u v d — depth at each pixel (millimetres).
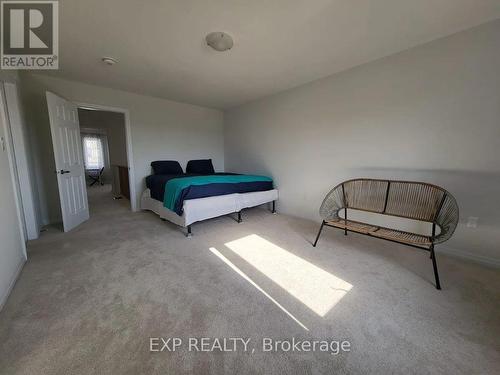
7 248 1611
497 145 1837
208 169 4516
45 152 3031
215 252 2230
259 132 4113
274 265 1969
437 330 1226
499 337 1175
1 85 2160
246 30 1879
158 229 2918
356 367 1021
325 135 3047
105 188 6715
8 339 1156
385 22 1785
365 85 2574
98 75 2885
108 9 1600
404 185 2244
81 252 2211
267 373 998
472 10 1646
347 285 1660
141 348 1116
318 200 3242
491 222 1907
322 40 2051
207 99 4070
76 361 1042
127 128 3680
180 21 1750
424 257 2107
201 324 1277
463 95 1955
